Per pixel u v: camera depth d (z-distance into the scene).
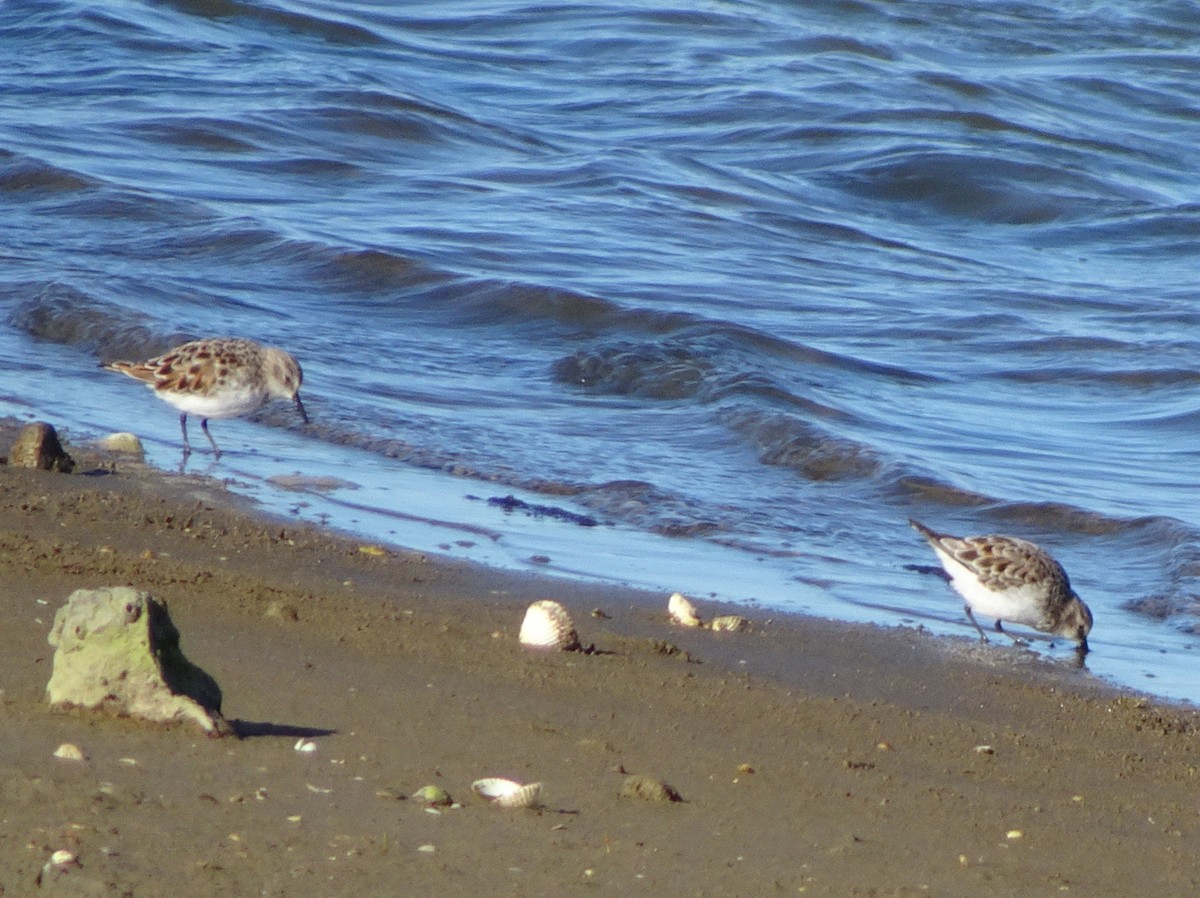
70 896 5.66
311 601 10.42
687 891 6.39
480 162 30.39
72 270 21.05
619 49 40.53
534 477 15.45
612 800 7.37
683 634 11.16
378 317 21.28
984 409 19.67
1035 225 31.11
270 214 25.38
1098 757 9.50
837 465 16.52
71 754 6.87
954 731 9.64
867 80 38.38
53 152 27.62
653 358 19.56
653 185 29.69
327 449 15.73
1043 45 44.97
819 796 7.97
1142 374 21.20
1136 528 15.23
